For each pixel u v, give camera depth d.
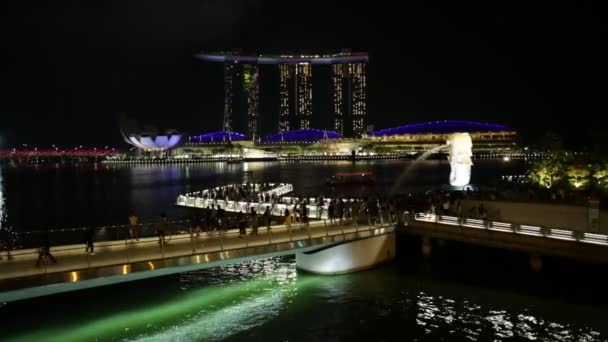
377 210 42.75
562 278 35.03
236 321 28.23
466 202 47.56
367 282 34.94
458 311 29.66
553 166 70.25
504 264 38.12
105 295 32.25
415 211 43.25
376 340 26.06
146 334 26.33
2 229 64.88
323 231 35.69
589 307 29.88
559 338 26.03
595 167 62.12
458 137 67.19
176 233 33.25
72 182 160.50
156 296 32.34
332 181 116.81
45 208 87.31
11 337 25.70
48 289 23.69
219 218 37.62
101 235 33.00
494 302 30.97
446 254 40.53
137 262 25.55
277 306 30.56
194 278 36.19
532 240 34.22
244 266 39.53
